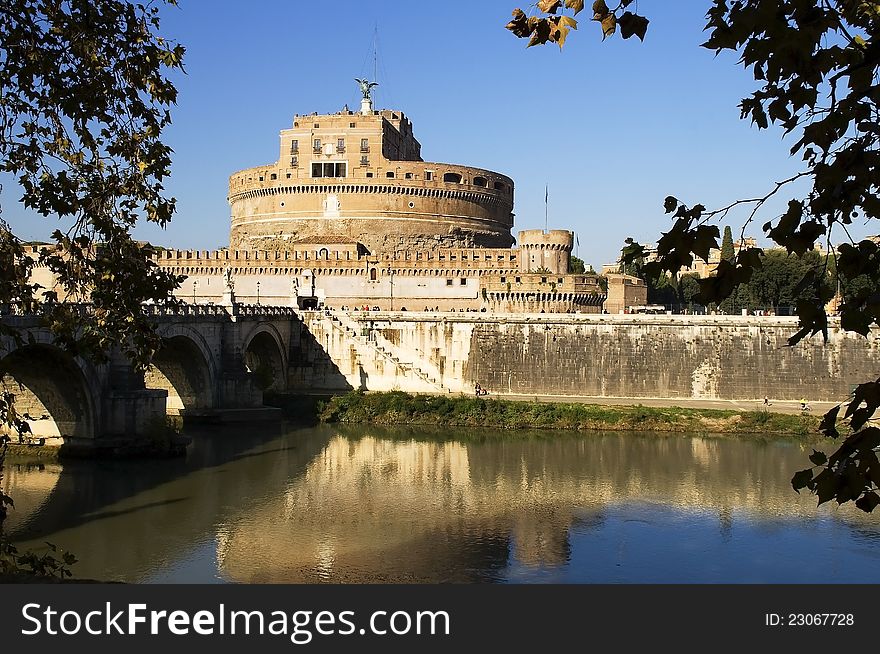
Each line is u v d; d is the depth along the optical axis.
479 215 190.00
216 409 100.38
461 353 119.94
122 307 27.16
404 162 179.62
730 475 72.69
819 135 11.63
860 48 11.65
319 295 146.88
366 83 192.50
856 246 12.22
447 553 50.84
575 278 144.88
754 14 11.21
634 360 113.25
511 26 13.08
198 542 52.41
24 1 24.70
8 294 25.17
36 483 66.31
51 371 71.25
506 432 95.25
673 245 12.27
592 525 57.34
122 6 25.23
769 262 143.00
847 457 11.97
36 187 25.81
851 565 49.03
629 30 12.78
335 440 89.50
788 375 107.06
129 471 71.50
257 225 186.88
